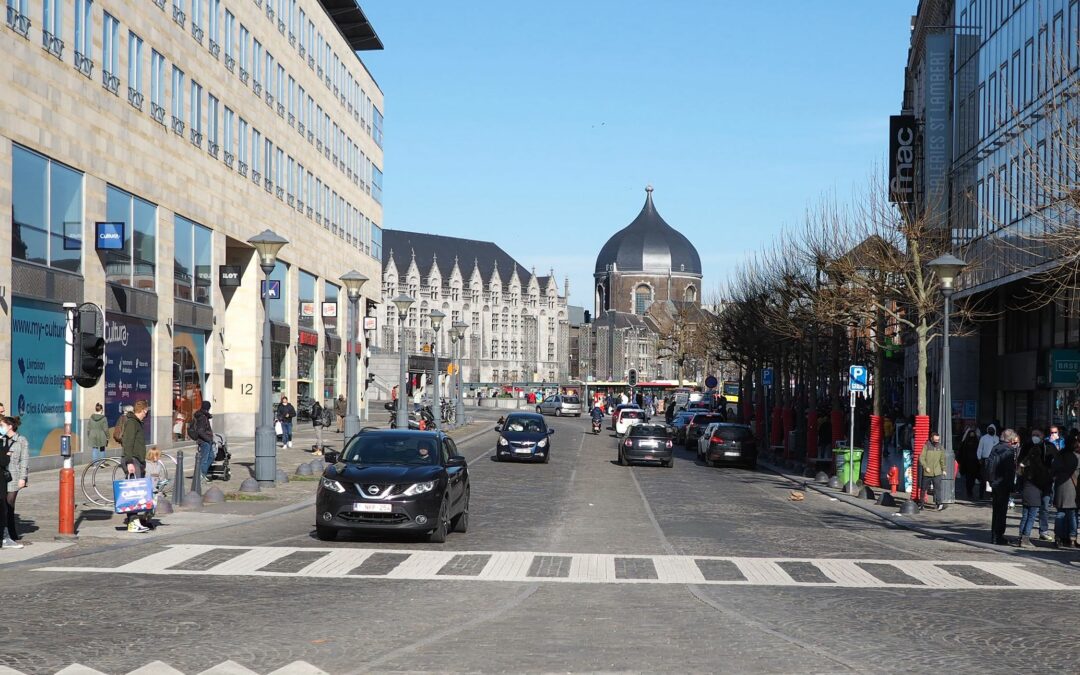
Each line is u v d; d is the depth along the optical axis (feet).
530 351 622.95
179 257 134.51
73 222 103.96
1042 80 101.30
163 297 128.06
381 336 539.70
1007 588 47.57
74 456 102.94
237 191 156.15
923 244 108.58
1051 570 54.03
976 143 129.59
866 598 43.73
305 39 194.18
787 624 37.45
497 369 602.03
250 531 62.90
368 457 61.36
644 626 36.52
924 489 87.25
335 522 57.47
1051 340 126.21
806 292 135.85
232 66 153.89
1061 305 91.71
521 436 134.10
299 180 190.08
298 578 45.93
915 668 31.09
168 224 129.59
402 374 158.40
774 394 195.21
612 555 55.42
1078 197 67.31
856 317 116.78
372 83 253.85
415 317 558.97
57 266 100.37
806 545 62.28
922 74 179.83
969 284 129.49
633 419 208.44
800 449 144.36
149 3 123.34
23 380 93.50
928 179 143.33
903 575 50.78
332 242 213.87
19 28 92.53
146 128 122.31
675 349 440.86
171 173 130.31
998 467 65.72
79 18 104.94
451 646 32.83
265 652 31.73
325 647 32.50
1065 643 35.22
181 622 36.09
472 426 236.22
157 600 40.24
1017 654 33.37
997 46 120.98
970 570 53.21
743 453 138.41
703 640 34.32
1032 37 107.55
